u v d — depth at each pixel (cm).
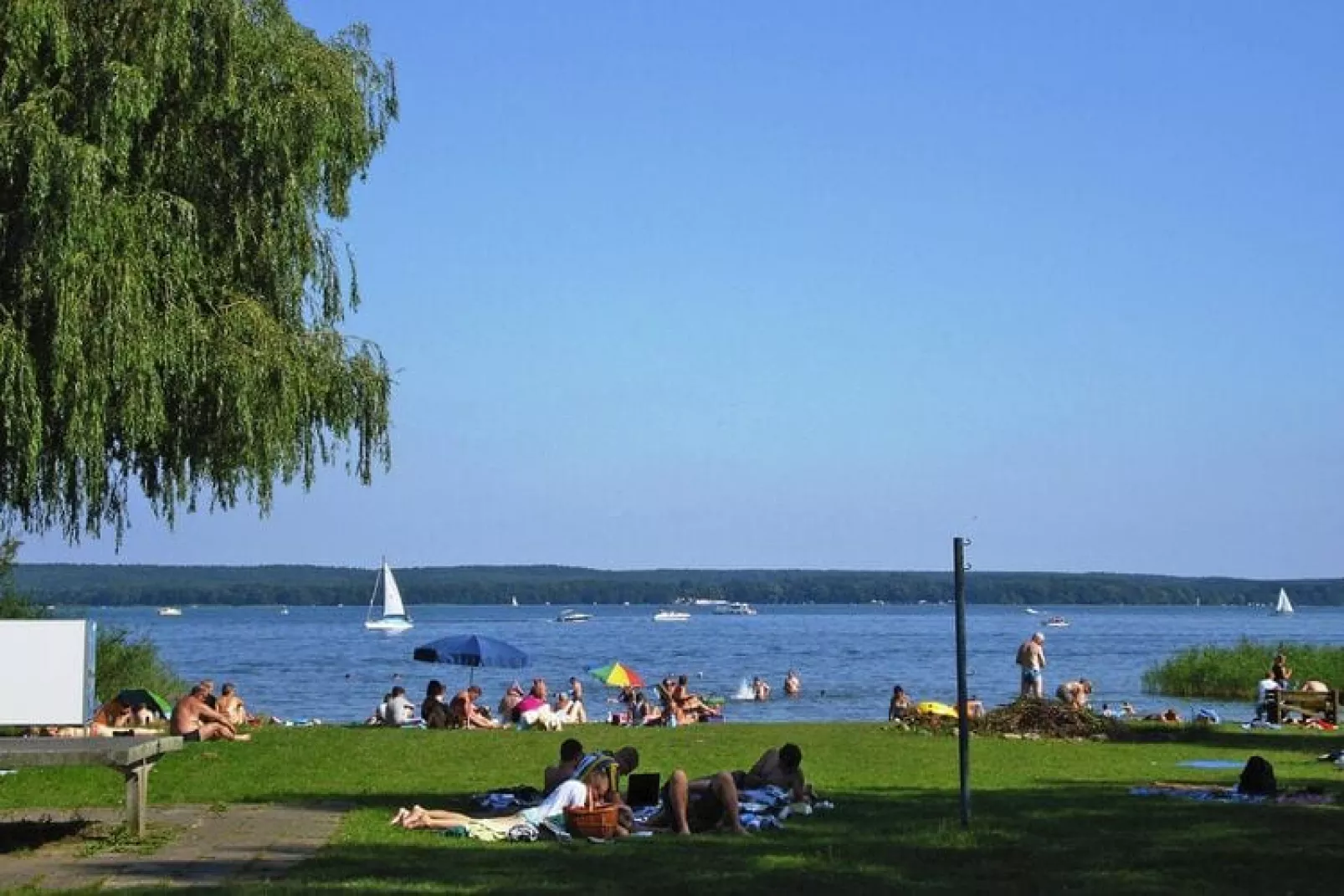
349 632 18150
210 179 2361
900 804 1983
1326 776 2392
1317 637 15462
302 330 2495
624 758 1848
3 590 3694
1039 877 1401
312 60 2488
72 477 2225
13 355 2044
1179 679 5838
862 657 11131
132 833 1684
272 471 2398
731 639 15200
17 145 2047
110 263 2112
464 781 2303
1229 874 1415
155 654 4347
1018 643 14225
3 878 1404
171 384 2264
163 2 2222
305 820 1838
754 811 1778
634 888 1336
